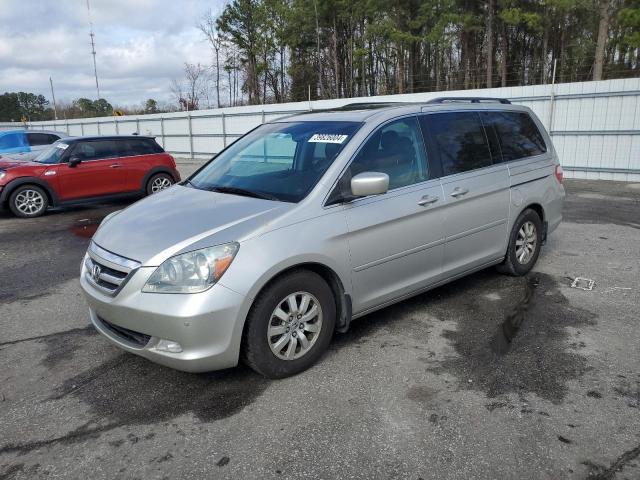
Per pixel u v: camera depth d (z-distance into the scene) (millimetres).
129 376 3672
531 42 37469
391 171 4109
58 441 2955
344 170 3816
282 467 2668
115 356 4000
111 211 11203
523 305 4781
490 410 3115
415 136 4391
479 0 32156
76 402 3359
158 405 3287
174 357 3174
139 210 3955
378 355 3846
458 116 4844
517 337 4113
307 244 3471
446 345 3994
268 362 3416
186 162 25562
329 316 3695
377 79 43469
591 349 3887
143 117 29984
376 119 4176
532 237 5562
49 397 3434
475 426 2961
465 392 3320
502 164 5125
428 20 33344
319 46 43125
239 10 47062
